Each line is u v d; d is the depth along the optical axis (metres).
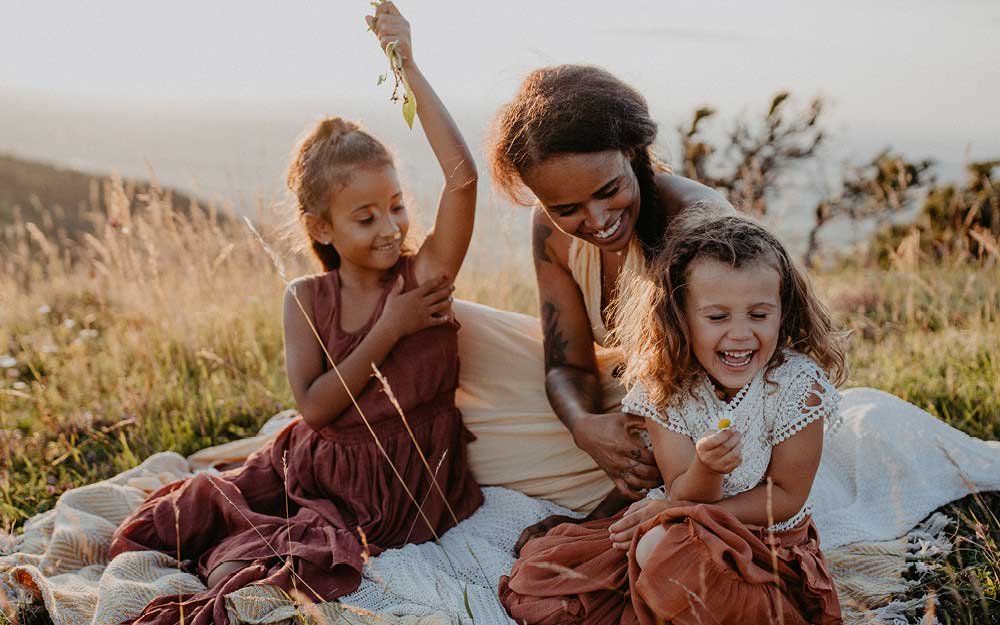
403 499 2.93
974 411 3.63
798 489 2.38
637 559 2.25
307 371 3.00
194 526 2.81
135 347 4.98
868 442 3.12
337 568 2.54
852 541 2.79
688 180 2.85
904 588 2.52
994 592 2.44
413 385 2.98
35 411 4.46
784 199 7.16
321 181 2.90
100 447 4.07
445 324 3.09
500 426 3.22
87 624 2.51
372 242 2.92
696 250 2.35
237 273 5.80
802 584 2.25
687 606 2.14
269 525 2.72
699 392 2.45
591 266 2.99
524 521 3.02
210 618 2.35
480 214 5.10
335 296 3.05
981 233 5.94
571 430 2.91
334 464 2.95
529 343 3.29
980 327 4.43
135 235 5.45
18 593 2.66
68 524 2.98
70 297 6.53
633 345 2.61
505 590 2.54
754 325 2.29
